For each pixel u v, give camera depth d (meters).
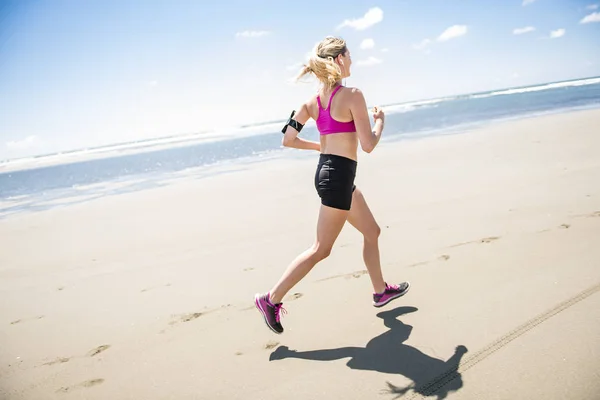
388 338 2.53
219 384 2.30
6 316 3.51
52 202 9.44
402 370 2.21
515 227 4.05
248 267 4.01
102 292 3.83
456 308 2.74
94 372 2.55
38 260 5.02
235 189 8.08
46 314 3.48
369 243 2.82
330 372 2.28
